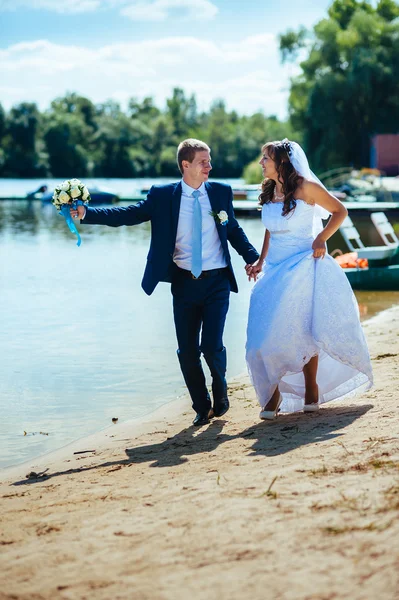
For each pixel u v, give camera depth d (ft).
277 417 18.31
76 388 24.39
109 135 412.16
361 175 129.29
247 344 17.80
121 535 11.11
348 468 12.73
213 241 18.39
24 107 383.86
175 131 487.20
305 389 18.06
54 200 17.60
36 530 11.94
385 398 18.26
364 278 45.16
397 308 38.47
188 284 18.48
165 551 10.26
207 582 9.18
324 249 17.22
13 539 11.64
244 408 20.30
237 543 10.17
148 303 40.04
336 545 9.66
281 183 17.53
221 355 18.97
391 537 9.61
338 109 164.55
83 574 9.90
